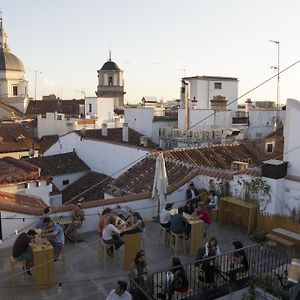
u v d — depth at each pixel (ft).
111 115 188.85
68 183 102.53
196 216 41.06
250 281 32.81
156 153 71.72
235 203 45.91
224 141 111.04
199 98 171.94
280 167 44.70
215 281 33.27
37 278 32.48
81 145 108.58
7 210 40.06
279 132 113.91
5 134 147.13
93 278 34.53
